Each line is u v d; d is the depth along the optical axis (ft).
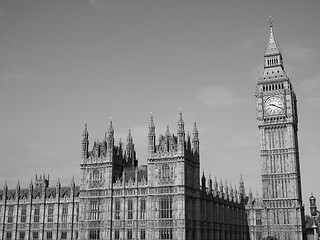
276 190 572.10
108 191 401.90
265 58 620.90
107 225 394.73
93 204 407.64
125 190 398.62
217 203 472.44
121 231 390.83
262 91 606.14
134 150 456.04
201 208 415.85
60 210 469.98
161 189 382.01
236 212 546.26
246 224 583.99
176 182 377.09
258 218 585.22
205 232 416.46
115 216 396.98
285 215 560.61
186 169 386.52
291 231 552.82
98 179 410.52
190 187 391.04
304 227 595.88
